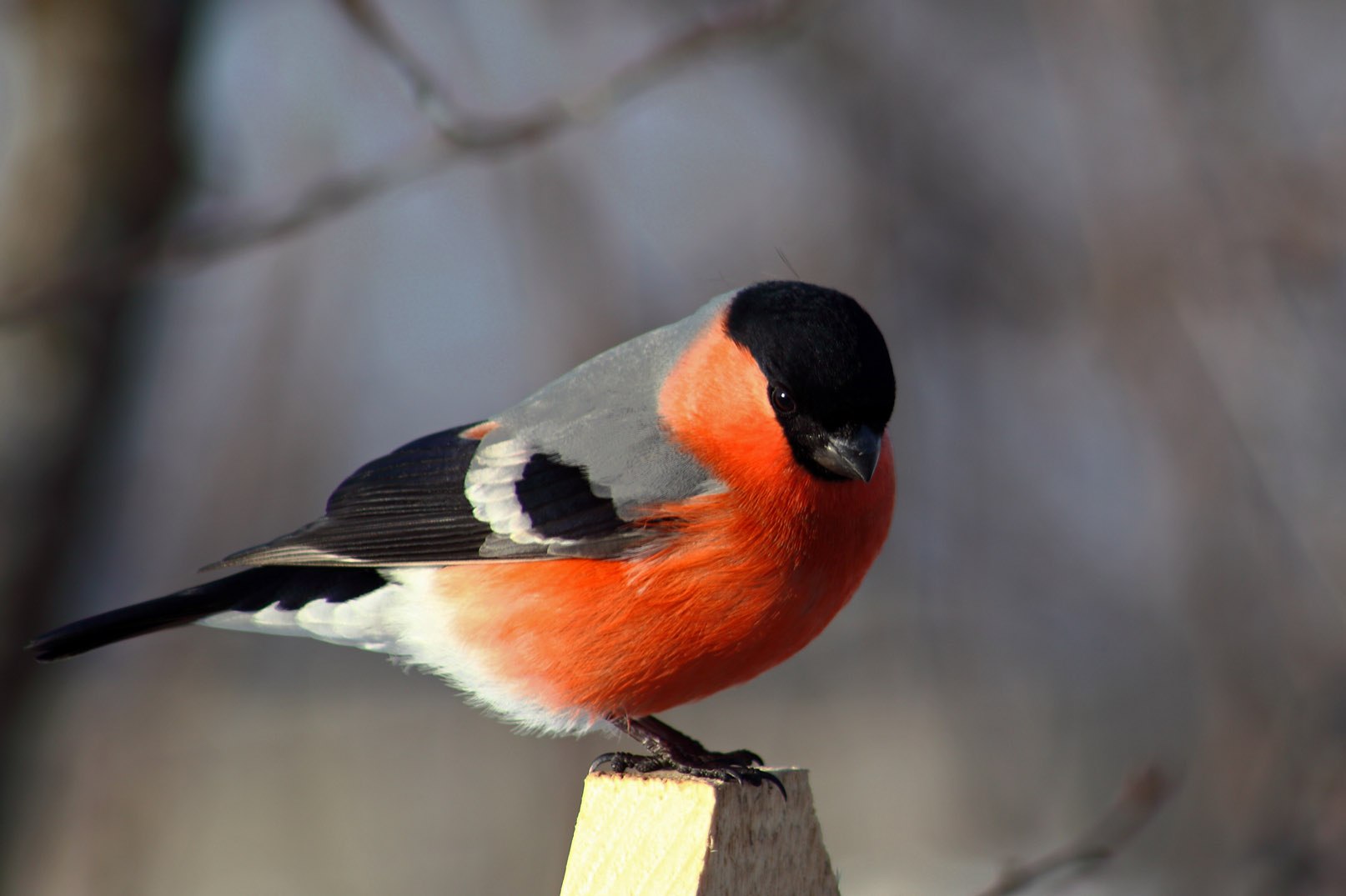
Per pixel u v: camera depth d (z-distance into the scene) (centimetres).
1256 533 1124
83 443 1097
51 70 1078
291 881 1739
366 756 1917
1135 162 1178
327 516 811
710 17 1052
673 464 753
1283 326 1144
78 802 1538
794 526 741
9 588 1083
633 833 574
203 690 1733
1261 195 1165
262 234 870
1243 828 1043
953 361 1518
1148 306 1159
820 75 1493
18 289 981
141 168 1083
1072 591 1521
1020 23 1497
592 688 771
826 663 1817
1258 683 1094
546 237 1445
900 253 1501
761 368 750
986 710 1516
